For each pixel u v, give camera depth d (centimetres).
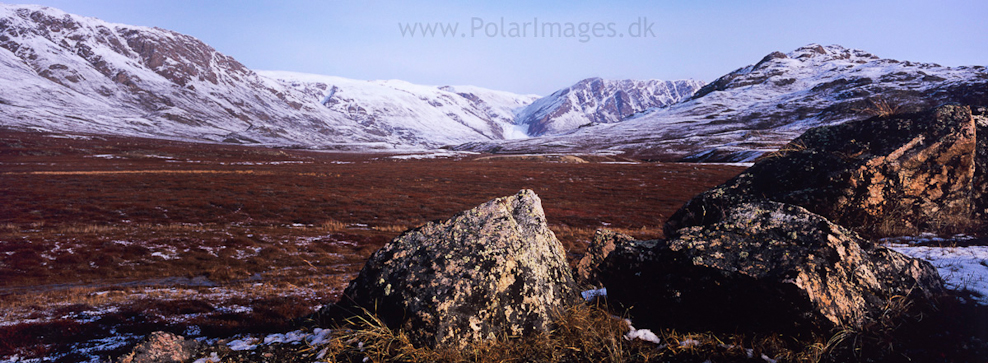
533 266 420
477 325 362
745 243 383
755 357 322
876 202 694
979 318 327
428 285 381
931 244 636
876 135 757
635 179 6862
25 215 3119
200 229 2666
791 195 733
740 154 11038
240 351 379
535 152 17200
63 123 19575
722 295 356
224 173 6712
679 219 839
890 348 303
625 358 337
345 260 2036
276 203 4041
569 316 401
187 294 1247
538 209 531
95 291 1341
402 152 18438
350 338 376
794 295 324
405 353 342
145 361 348
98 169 6919
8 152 9262
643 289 406
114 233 2336
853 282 342
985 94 16862
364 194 4881
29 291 1404
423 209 4000
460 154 15912
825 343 315
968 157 681
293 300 1098
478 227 441
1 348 629
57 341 666
